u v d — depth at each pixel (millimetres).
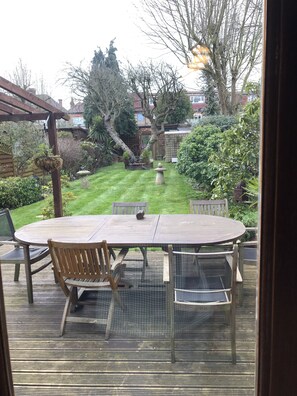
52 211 3107
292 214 741
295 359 790
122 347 2033
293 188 730
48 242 2211
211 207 2680
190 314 2033
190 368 1822
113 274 2270
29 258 2506
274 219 753
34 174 2963
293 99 697
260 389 827
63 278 2297
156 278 2400
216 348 1907
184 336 2027
